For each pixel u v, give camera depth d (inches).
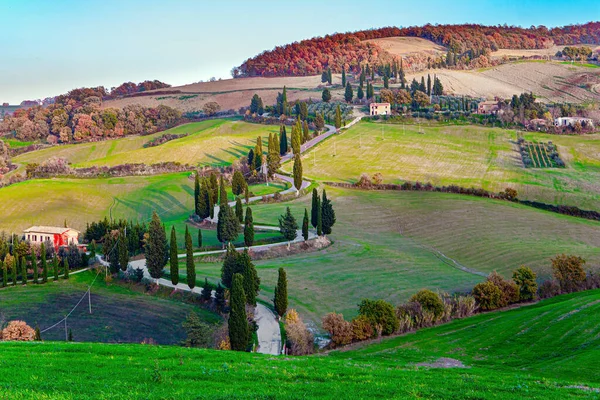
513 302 3934.5
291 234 5295.3
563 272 4217.5
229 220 5206.7
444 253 5339.6
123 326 3654.0
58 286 4534.9
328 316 3166.8
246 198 6732.3
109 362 1795.0
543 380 1911.9
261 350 3004.4
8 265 4896.7
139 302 4065.0
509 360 2610.7
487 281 3929.6
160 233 4399.6
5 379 1550.2
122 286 4446.4
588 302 3307.1
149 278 4473.4
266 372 1744.6
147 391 1493.6
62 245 5669.3
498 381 1833.2
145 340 3260.3
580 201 6978.4
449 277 4466.0
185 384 1578.5
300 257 5024.6
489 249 5315.0
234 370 1748.3
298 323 3097.9
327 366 1920.5
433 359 2701.8
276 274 4468.5
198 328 3078.2
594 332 2760.8
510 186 7544.3
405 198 7071.9
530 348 2743.6
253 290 3560.5
